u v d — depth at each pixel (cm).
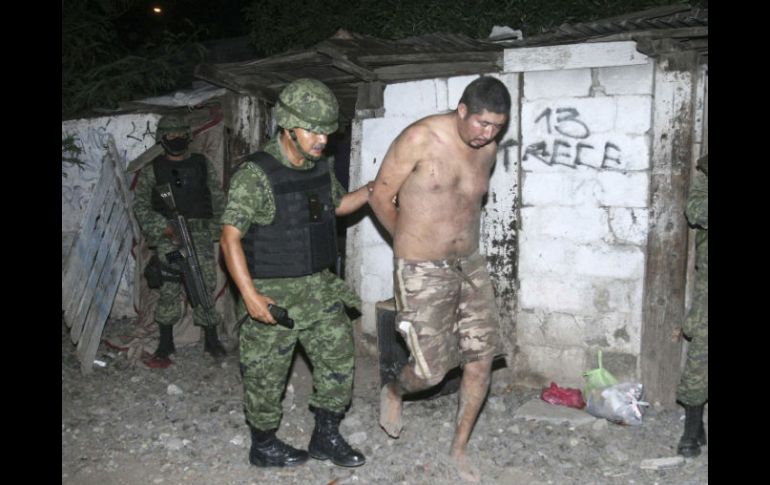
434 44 487
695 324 381
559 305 479
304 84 337
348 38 496
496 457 388
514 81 477
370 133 530
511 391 488
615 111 451
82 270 532
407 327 354
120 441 411
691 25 412
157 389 502
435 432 418
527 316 488
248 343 357
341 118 625
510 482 360
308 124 332
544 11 597
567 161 467
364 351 555
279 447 375
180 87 762
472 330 360
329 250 362
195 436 418
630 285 458
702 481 355
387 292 541
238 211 335
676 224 443
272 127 618
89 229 549
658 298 450
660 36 418
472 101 327
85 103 673
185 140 542
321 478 363
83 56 731
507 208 487
